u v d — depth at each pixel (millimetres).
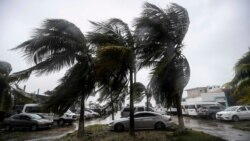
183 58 9289
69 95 10031
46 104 10008
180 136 9062
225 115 19047
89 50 10625
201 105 25188
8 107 12469
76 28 10859
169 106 9516
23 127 16641
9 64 14477
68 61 10234
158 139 9281
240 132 12312
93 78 10250
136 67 9625
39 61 9781
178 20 9039
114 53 8336
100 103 10391
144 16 9172
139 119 13562
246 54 8672
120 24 10328
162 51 9086
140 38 9352
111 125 13727
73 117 21906
